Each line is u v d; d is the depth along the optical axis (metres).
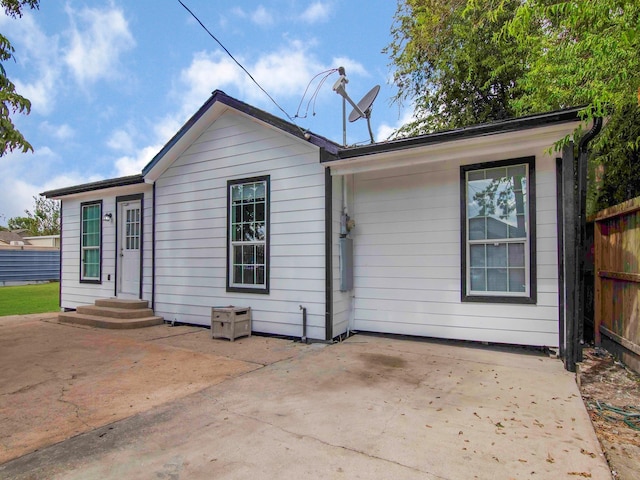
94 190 8.62
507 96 9.18
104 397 3.51
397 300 5.96
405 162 5.16
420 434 2.67
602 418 3.08
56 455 2.44
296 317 5.94
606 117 4.09
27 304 11.33
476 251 5.43
